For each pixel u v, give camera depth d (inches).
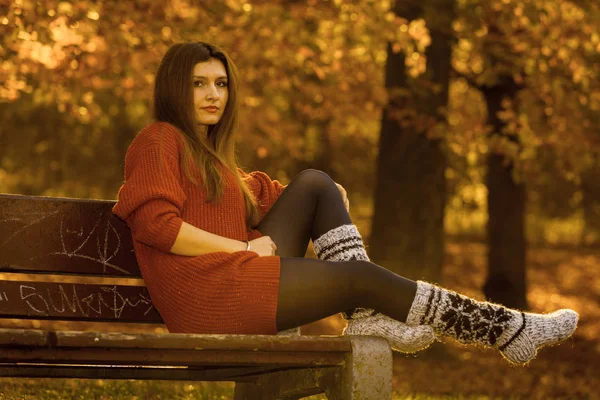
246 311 145.7
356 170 1128.8
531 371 538.0
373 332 148.6
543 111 542.6
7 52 414.9
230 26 434.6
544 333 148.5
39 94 477.1
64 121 902.4
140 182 152.3
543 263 1146.0
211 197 161.3
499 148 522.3
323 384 141.3
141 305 170.4
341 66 510.6
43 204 165.5
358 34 482.6
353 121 592.1
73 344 118.8
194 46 171.0
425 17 462.0
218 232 161.0
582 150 550.6
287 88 512.4
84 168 1031.0
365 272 146.5
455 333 148.3
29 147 932.0
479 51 510.3
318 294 145.4
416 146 520.4
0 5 386.6
